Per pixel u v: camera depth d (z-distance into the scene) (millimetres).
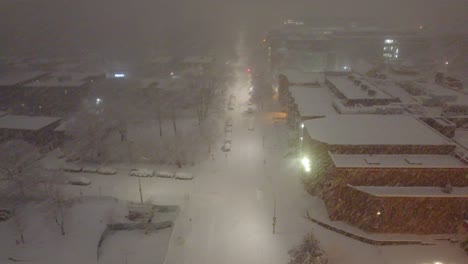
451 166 64500
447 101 101938
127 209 76688
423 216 62469
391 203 62031
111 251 67312
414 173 65000
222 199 78750
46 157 102375
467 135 84188
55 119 114438
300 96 110500
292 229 67875
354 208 66125
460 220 62250
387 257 58906
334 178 67562
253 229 68438
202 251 63250
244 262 60375
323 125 81500
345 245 62406
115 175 91500
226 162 96875
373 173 65625
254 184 84812
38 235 68812
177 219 72438
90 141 100938
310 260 56000
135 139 113062
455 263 56938
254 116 133875
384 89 112375
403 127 79250
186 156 98750
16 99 143750
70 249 65250
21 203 78312
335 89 111625
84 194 82188
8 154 82375
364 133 76375
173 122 118938
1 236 68688
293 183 84562
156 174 90312
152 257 65438
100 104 135125
